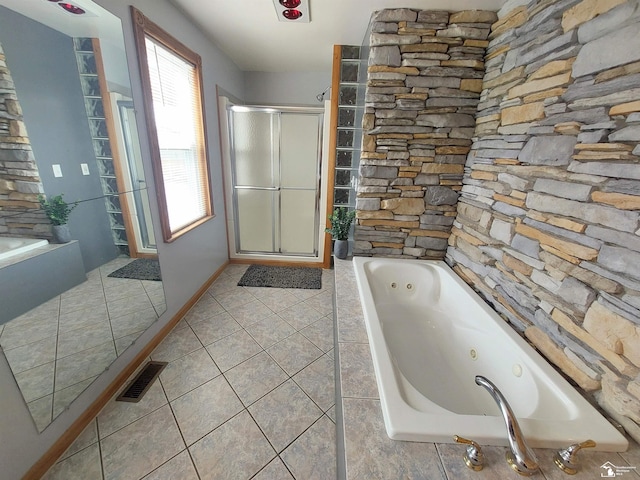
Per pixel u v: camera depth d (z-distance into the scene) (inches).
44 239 43.8
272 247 134.5
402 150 81.4
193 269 93.0
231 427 52.4
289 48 105.4
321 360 70.5
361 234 91.0
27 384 41.3
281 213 130.3
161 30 67.9
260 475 44.8
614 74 38.4
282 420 54.1
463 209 80.3
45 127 43.4
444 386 60.4
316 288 108.7
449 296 76.6
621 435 34.6
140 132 63.7
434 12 70.7
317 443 50.0
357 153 97.3
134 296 64.8
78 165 49.5
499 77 66.2
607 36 39.3
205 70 95.0
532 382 45.0
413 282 84.0
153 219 69.8
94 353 54.0
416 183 84.0
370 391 42.8
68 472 44.1
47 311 44.7
